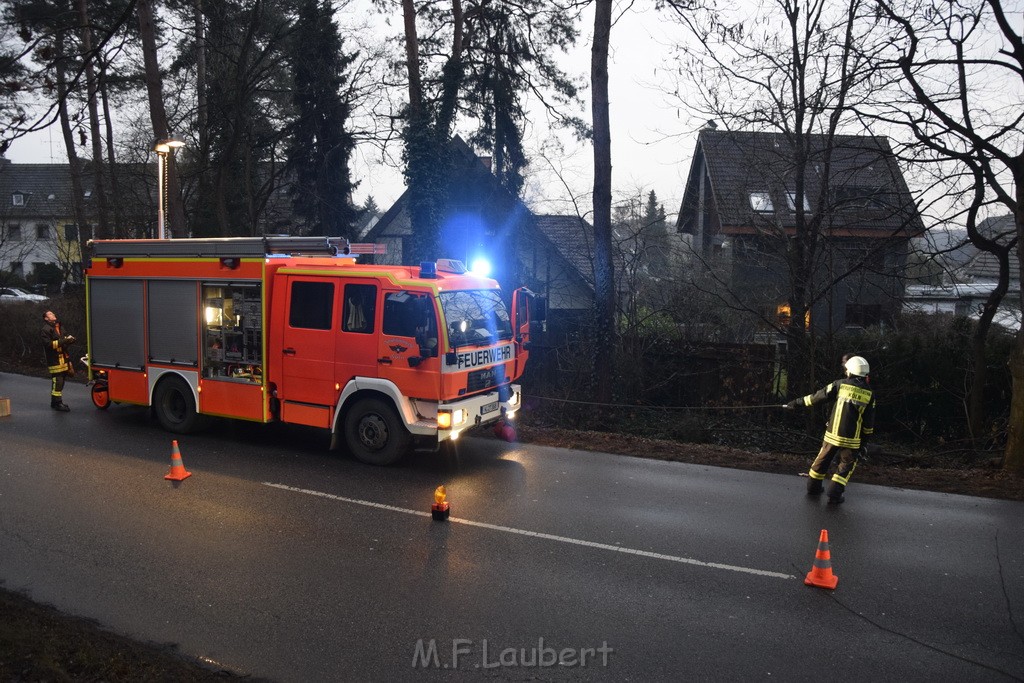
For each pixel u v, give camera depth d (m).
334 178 24.86
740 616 5.10
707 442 11.71
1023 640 4.80
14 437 10.07
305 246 9.14
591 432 11.20
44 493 7.65
